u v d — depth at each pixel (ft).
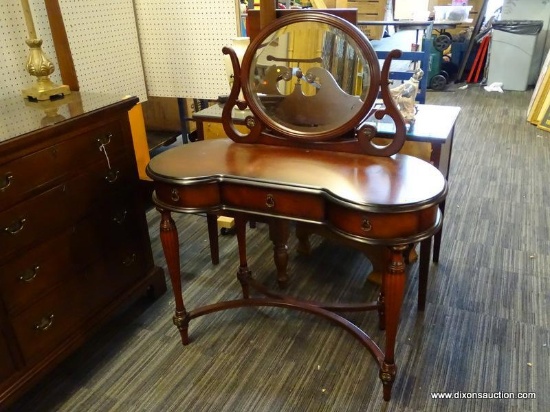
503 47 17.81
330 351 5.99
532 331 6.18
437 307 6.68
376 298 6.93
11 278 4.78
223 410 5.23
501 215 9.18
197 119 7.60
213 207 5.15
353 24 5.11
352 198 4.33
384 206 4.19
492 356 5.80
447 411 5.09
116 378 5.71
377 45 12.44
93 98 6.05
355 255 8.07
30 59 5.96
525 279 7.23
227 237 8.75
